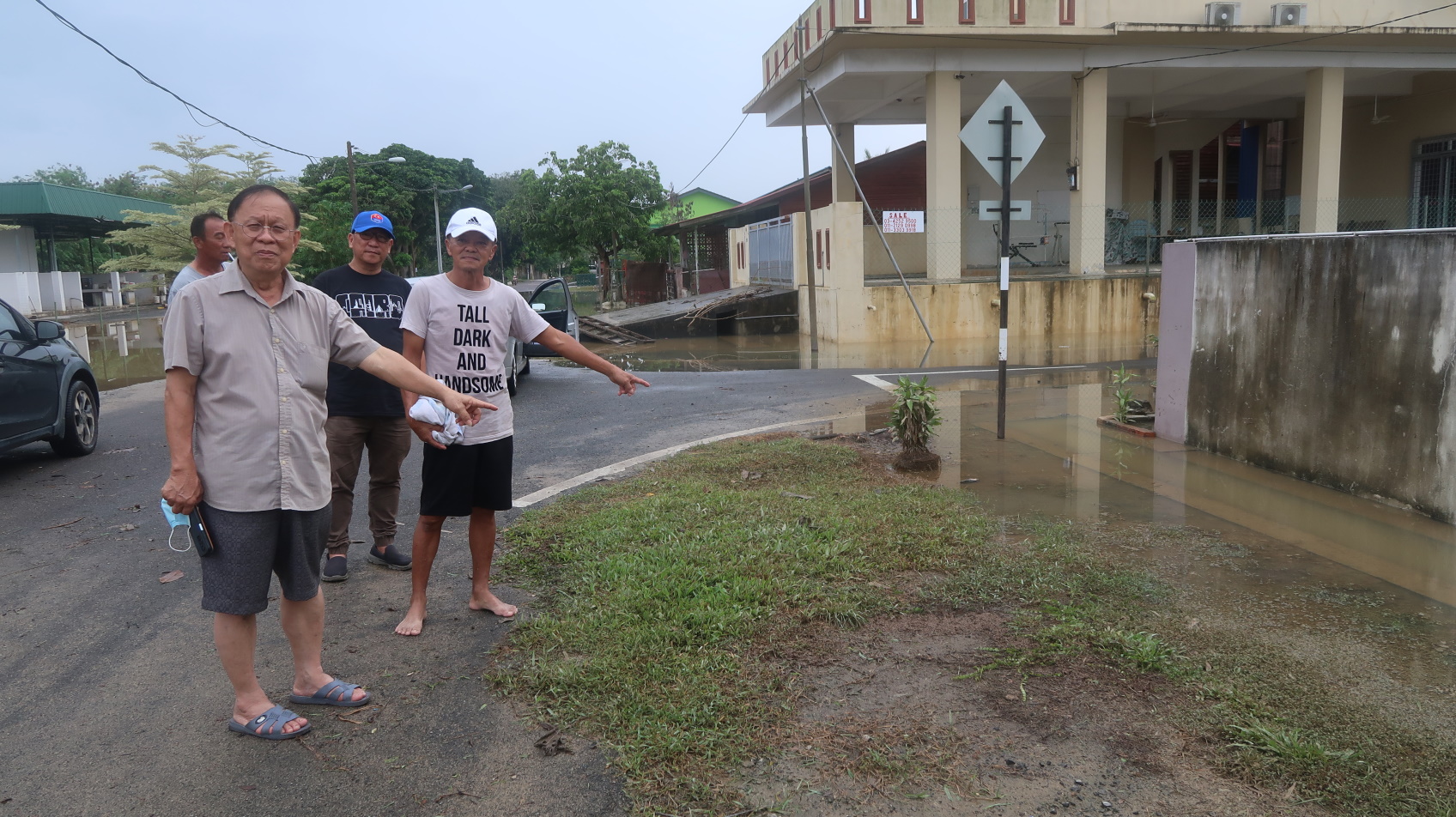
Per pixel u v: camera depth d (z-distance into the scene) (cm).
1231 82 2275
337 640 408
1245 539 514
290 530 321
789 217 2311
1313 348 622
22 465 801
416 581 414
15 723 343
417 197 5791
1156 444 778
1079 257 2069
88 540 572
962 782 288
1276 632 390
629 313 2589
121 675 381
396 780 298
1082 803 276
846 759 301
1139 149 2652
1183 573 462
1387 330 562
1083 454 745
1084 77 2019
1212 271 722
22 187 3431
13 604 463
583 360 427
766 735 315
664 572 454
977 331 2016
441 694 355
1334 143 2103
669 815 274
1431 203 2409
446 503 404
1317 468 625
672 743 306
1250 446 689
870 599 428
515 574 484
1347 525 534
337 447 485
